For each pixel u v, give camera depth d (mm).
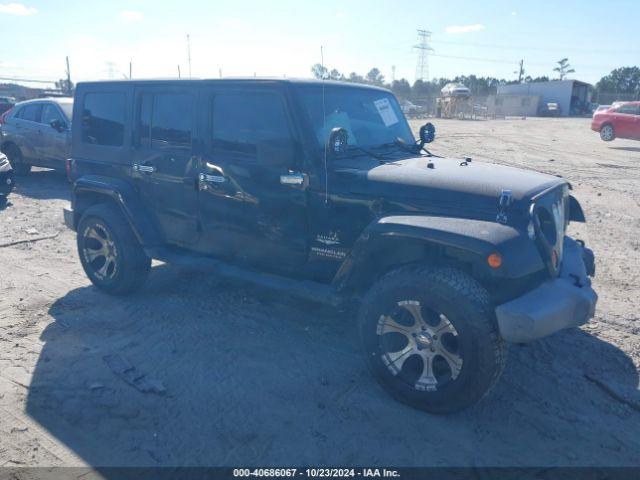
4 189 10039
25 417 3629
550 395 3930
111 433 3473
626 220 9133
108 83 5559
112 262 5562
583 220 4816
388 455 3289
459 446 3373
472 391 3438
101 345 4613
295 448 3340
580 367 4305
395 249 3986
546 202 3789
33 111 12125
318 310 5320
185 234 5129
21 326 4961
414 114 52562
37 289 5879
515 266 3344
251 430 3504
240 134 4559
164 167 5082
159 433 3473
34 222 8750
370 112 4906
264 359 4395
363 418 3633
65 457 3256
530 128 35250
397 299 3611
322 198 4141
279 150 4035
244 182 4520
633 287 6023
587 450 3355
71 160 5965
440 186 3760
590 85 69500
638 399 3859
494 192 3635
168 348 4566
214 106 4695
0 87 55406
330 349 4574
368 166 4219
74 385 4008
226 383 4039
